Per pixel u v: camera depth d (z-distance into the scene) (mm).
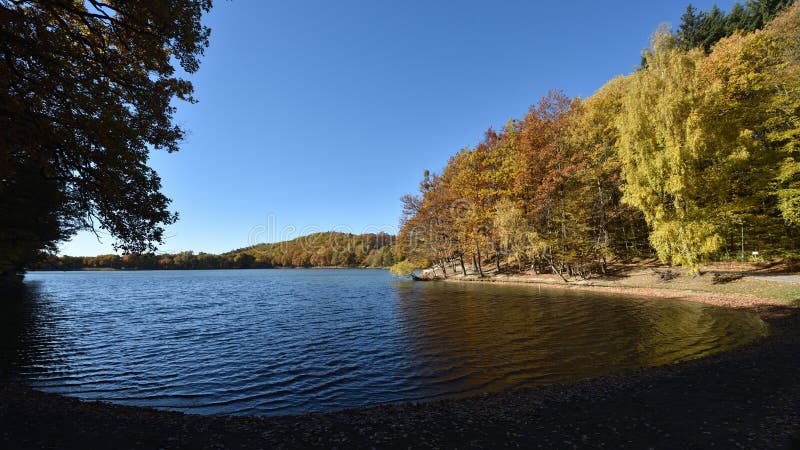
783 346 11719
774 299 20219
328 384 10742
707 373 9398
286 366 12742
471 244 50562
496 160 47688
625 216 41562
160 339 17844
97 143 9695
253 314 26469
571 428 6195
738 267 30391
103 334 19266
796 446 5078
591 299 27219
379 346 15289
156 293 46688
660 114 26906
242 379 11406
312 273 127938
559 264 42219
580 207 39219
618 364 11555
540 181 42000
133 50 9812
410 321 21094
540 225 42250
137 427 6566
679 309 20984
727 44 33719
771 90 29484
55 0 8367
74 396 10094
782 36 32906
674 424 6184
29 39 8414
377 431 6320
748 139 25703
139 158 10789
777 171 26094
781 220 30422
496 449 5367
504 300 28516
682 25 54156
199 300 37562
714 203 27969
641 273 34781
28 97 9195
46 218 28500
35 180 21188
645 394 8000
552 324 18328
